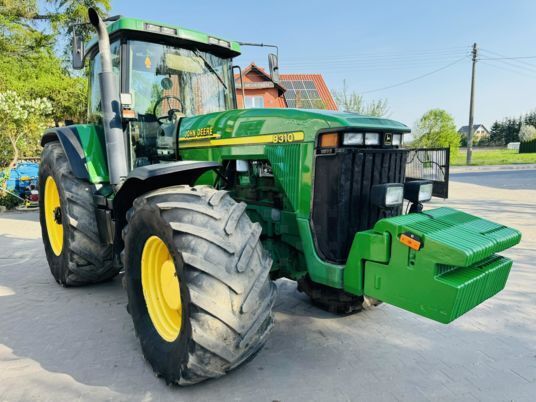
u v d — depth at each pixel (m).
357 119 2.35
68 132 3.64
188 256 1.98
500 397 2.17
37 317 3.20
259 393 2.19
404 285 1.98
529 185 13.81
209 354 1.96
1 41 14.51
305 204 2.44
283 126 2.53
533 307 3.40
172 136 3.35
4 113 9.38
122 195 2.75
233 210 2.17
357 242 2.15
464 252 1.78
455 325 3.06
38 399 2.14
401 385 2.28
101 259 3.55
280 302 3.52
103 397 2.16
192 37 3.37
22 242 5.88
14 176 9.82
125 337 2.86
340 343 2.78
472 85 28.39
